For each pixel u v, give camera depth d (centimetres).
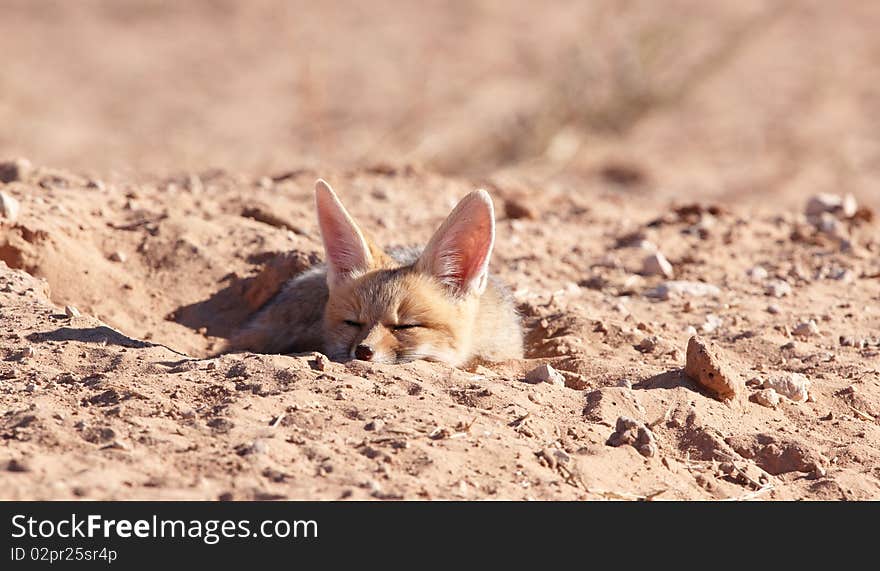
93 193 1861
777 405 1202
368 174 2436
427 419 1012
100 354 1142
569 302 1659
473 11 6994
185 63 5794
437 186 2388
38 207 1648
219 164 3534
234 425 966
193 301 1587
